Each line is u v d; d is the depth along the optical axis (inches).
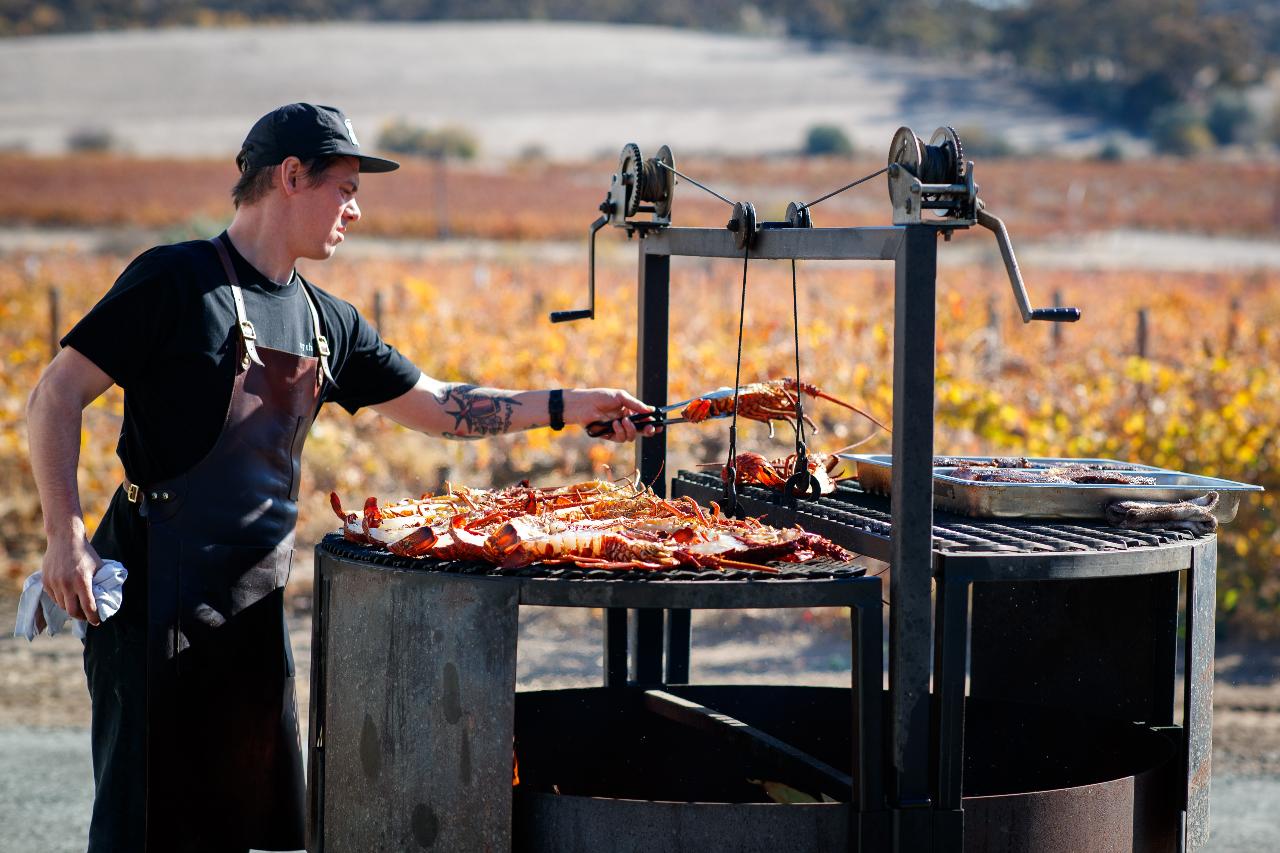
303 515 306.5
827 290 796.0
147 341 105.0
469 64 5506.9
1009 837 95.4
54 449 103.3
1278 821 168.4
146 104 4670.3
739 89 5300.2
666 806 92.4
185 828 108.6
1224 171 3661.4
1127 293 1019.3
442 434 125.0
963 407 327.3
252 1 6899.6
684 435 339.9
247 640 110.0
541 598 91.8
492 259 1459.2
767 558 98.1
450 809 93.8
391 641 96.4
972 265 1553.9
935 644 93.4
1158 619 115.1
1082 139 4783.5
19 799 173.6
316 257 112.3
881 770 93.2
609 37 6294.3
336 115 111.9
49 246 1743.4
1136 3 5383.9
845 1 6619.1
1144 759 112.3
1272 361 463.5
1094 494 109.9
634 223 130.3
